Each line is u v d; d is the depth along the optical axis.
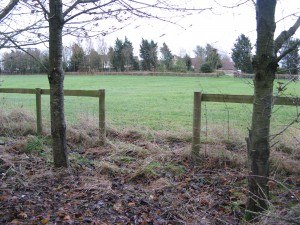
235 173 4.93
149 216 3.75
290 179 4.58
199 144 5.63
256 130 3.43
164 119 10.15
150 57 57.59
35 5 4.14
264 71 3.28
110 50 60.09
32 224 3.47
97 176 5.05
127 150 6.20
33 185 4.59
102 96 6.76
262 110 3.37
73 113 10.39
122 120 9.91
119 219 3.65
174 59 54.94
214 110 10.96
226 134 6.21
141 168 5.14
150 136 7.12
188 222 3.62
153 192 4.45
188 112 11.82
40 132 7.49
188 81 35.16
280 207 3.49
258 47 3.27
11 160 5.58
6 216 3.64
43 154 6.07
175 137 7.00
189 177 4.98
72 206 3.96
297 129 5.97
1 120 7.92
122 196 4.29
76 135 6.98
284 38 3.26
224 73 33.62
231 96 5.46
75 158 5.86
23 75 42.59
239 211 3.83
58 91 5.11
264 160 3.45
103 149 6.45
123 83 34.06
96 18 4.39
